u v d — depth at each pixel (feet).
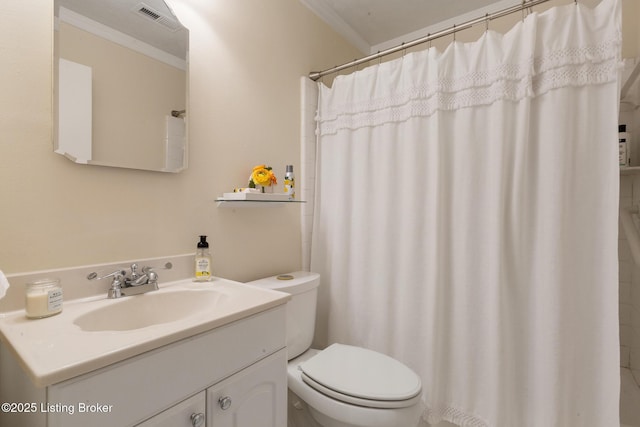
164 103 3.91
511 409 4.34
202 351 2.54
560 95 4.00
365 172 5.55
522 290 4.33
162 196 3.93
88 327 2.81
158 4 3.88
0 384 2.57
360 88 5.68
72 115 3.16
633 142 5.98
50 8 3.05
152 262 3.73
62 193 3.12
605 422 3.82
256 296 3.32
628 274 6.05
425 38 5.01
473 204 4.62
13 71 2.83
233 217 4.81
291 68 5.90
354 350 4.64
